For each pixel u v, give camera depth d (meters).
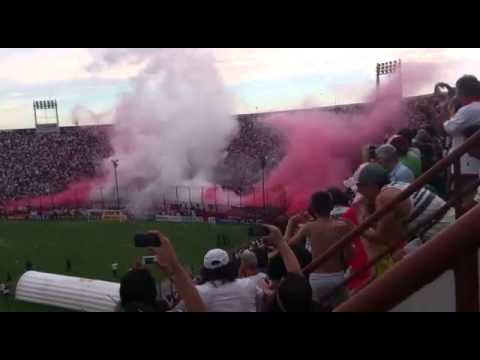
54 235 43.03
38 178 61.81
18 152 64.19
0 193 61.53
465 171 3.83
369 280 4.00
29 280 26.09
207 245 36.28
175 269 3.02
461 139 4.21
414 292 1.75
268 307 2.63
